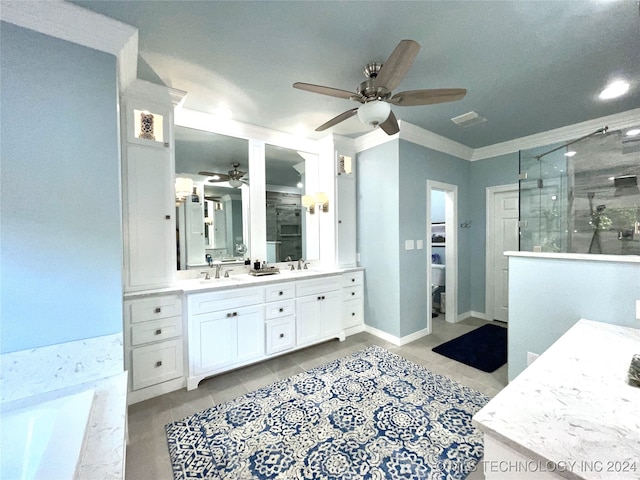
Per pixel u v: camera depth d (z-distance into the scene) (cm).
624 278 167
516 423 78
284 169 352
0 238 140
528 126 321
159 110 237
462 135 353
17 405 135
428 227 364
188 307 233
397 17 156
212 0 143
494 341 332
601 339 143
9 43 140
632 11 150
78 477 98
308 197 364
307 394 222
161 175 239
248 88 234
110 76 165
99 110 162
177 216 279
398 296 330
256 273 305
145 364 220
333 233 363
